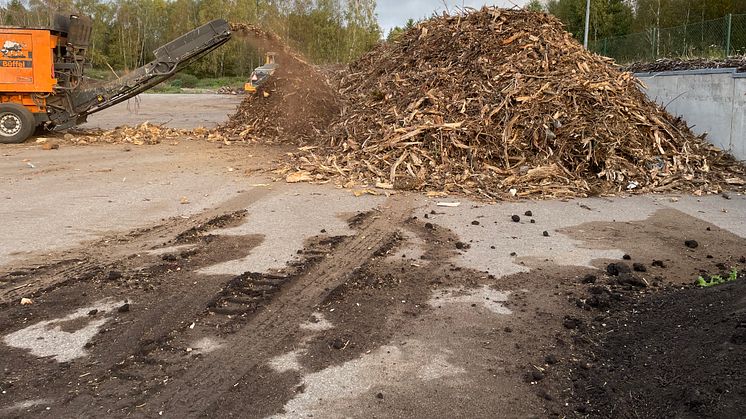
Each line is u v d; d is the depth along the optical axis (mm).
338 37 42719
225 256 6281
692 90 12742
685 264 6078
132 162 12289
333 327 4609
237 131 16422
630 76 12383
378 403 3561
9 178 10430
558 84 11133
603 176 9992
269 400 3580
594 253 6484
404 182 9742
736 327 3678
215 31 15562
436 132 10688
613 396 3500
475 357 4137
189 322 4641
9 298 5059
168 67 15516
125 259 6145
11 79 14508
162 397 3590
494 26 12648
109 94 15414
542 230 7422
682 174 10320
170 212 8180
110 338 4348
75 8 51625
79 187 9773
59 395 3594
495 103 10922
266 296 5164
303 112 15938
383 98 12656
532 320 4742
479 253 6480
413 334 4496
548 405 3533
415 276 5750
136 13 60406
